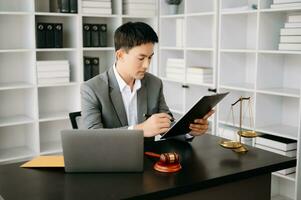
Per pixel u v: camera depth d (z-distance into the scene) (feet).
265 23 9.95
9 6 11.65
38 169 5.02
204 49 11.43
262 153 5.73
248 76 11.62
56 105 12.96
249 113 11.25
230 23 11.12
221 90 11.24
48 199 4.04
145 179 4.59
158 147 6.02
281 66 10.61
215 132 11.37
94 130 4.73
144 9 12.97
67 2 11.58
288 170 9.61
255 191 5.39
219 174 4.76
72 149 4.75
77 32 11.90
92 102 6.41
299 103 9.56
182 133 6.15
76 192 4.22
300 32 9.04
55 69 11.66
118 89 6.71
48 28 11.50
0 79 11.92
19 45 12.01
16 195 4.16
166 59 13.48
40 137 12.92
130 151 4.76
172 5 12.96
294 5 8.98
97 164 4.80
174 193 4.34
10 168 5.07
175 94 13.76
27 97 12.12
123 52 6.23
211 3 12.55
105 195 4.12
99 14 12.12
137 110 7.02
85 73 12.35
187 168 5.00
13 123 11.17
